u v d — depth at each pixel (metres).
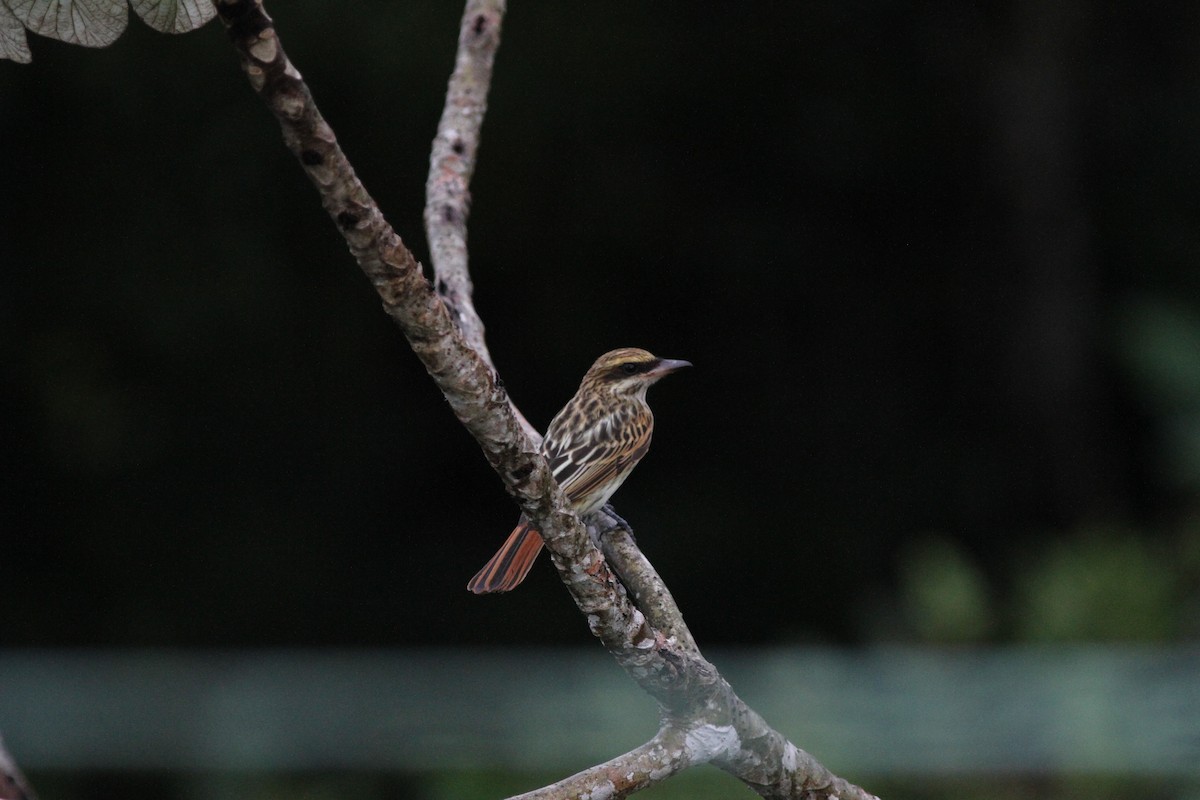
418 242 15.04
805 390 17.23
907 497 17.09
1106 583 10.20
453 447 15.91
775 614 16.28
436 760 8.02
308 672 12.30
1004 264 17.78
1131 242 17.80
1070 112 17.81
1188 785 8.23
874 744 8.20
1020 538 17.03
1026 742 8.19
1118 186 17.88
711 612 16.27
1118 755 8.16
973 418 17.64
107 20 3.22
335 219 3.30
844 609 16.28
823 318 17.34
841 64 16.88
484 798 8.60
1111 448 17.75
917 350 17.64
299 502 15.56
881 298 17.55
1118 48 18.00
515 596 15.65
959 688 8.27
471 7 6.23
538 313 16.28
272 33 3.06
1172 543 11.79
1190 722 8.19
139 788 12.10
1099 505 17.39
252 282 14.88
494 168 15.65
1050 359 17.66
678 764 3.92
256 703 11.30
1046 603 10.13
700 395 17.05
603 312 16.41
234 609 15.22
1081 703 8.20
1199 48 17.80
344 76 14.58
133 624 14.94
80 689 12.13
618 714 8.39
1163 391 13.15
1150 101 17.89
